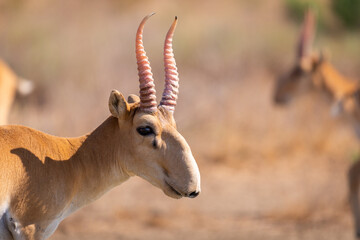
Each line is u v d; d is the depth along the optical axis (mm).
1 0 33469
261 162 20547
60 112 21594
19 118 19859
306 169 19797
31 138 8000
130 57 27766
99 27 29922
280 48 30859
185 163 7887
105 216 15219
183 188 7863
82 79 25094
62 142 8289
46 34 29172
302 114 23188
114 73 26125
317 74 19547
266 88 25781
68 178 8031
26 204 7621
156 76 27500
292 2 36219
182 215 15547
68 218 14820
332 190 17047
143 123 7957
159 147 7957
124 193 17047
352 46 32688
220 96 24812
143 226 14570
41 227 7785
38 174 7750
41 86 25344
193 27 31234
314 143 21844
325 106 23250
